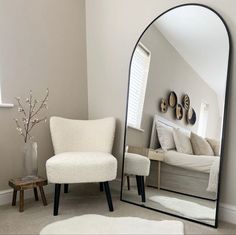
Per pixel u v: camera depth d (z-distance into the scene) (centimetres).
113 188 254
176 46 205
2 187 211
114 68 251
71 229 162
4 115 210
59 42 248
